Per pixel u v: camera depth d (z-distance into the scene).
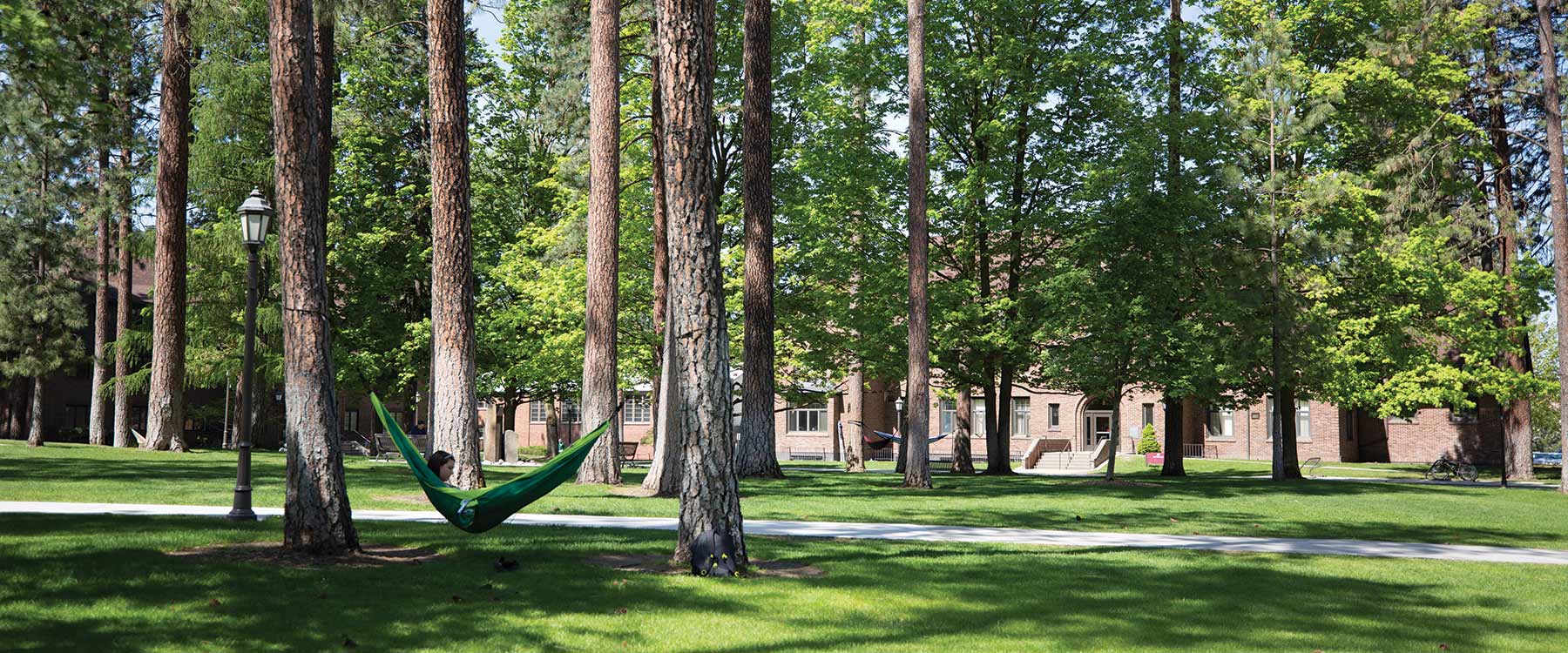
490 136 43.00
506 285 41.50
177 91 32.09
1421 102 35.22
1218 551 14.92
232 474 24.12
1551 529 19.78
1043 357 34.06
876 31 35.78
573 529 15.41
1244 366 32.09
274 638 7.97
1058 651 8.38
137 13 25.47
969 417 37.91
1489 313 36.59
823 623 9.20
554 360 39.78
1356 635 9.22
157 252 32.88
